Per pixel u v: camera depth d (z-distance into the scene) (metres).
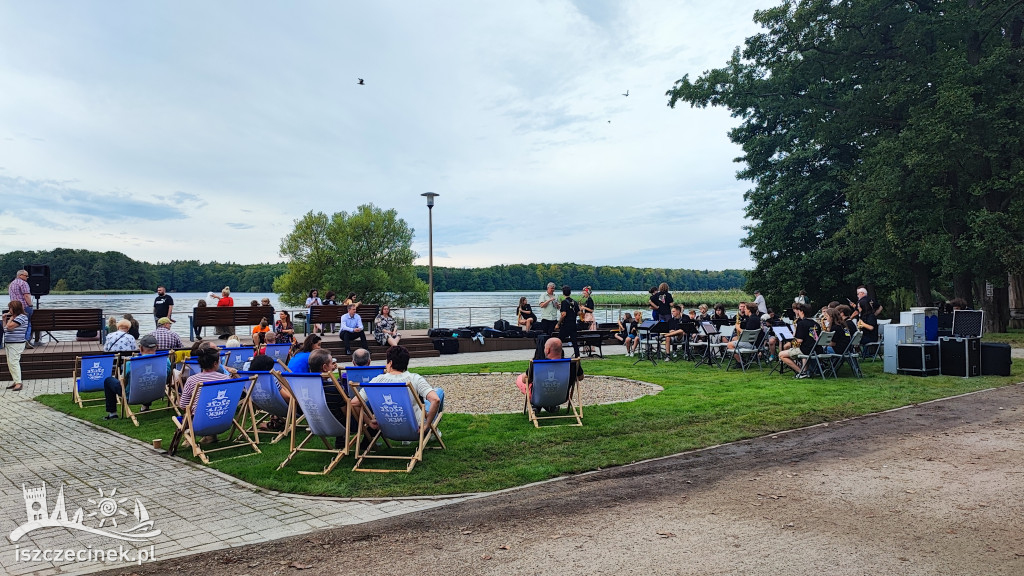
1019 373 12.12
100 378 10.16
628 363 15.57
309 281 57.84
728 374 13.06
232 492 5.61
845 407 8.90
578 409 9.13
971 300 24.33
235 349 10.99
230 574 3.78
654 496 5.22
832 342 11.95
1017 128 20.31
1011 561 3.70
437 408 6.61
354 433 6.88
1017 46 23.03
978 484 5.28
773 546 4.03
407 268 59.47
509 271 105.19
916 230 22.92
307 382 6.32
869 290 30.03
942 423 7.84
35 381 14.09
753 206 34.03
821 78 25.44
